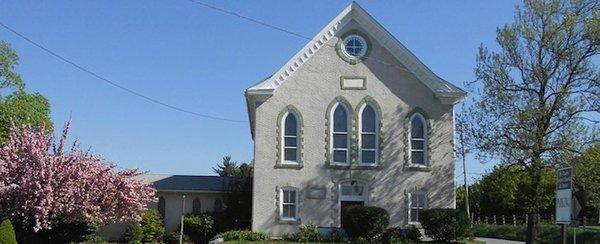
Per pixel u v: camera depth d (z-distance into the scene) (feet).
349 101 115.03
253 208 112.16
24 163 96.43
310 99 114.73
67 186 95.91
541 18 109.91
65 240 115.85
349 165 113.70
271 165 113.19
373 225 105.40
